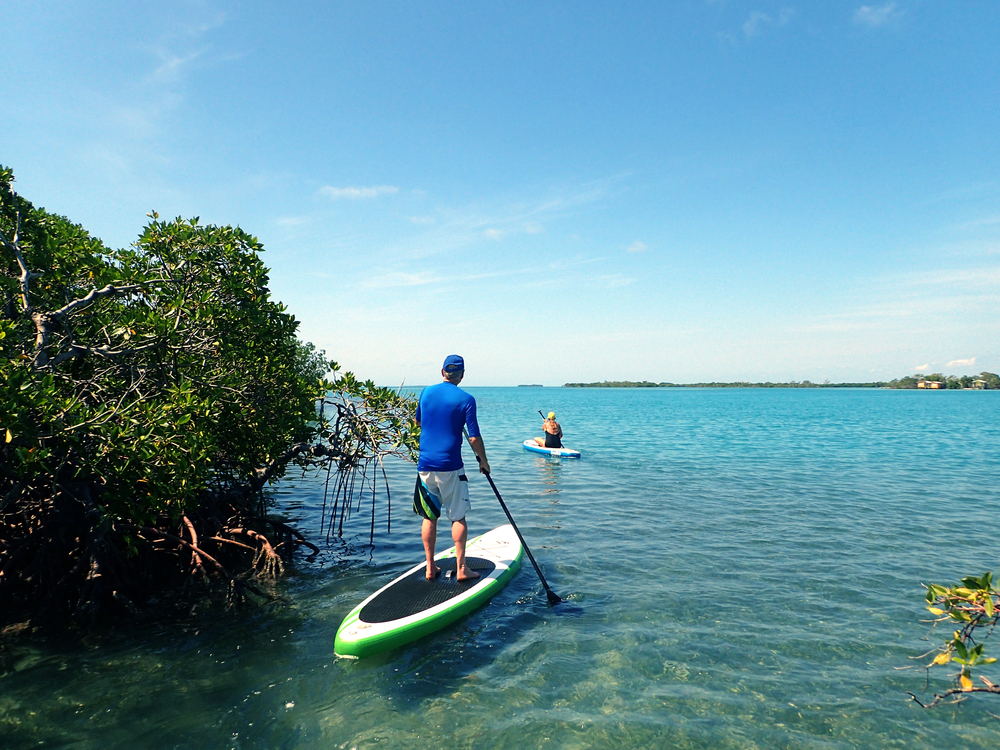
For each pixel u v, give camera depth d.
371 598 5.67
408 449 9.09
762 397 171.88
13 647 5.14
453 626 5.47
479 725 3.89
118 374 6.59
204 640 5.29
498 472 15.76
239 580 6.69
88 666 4.78
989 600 2.59
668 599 6.16
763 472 15.67
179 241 7.81
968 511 10.49
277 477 9.95
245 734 3.80
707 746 3.65
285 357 9.31
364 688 4.39
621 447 22.80
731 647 5.04
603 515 10.23
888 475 15.04
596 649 5.01
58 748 3.64
